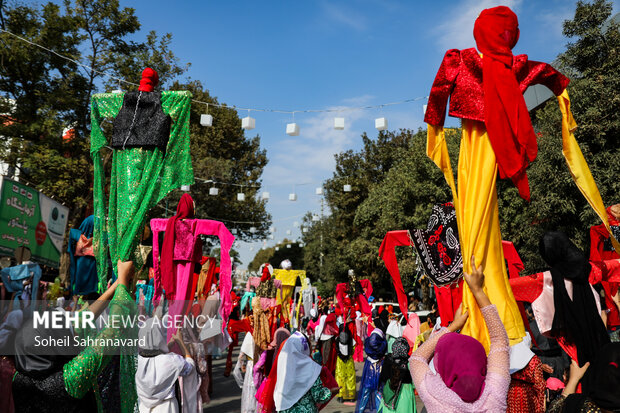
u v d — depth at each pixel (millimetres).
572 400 2326
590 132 11266
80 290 4000
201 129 33312
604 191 11148
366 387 6816
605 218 3445
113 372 2887
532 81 3371
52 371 2494
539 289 3502
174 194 25891
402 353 5852
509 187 16125
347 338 9797
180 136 3842
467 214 3180
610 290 3891
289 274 12367
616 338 3852
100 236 3639
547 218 12367
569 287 3215
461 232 3209
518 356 3014
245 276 51938
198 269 5688
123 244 3479
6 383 2623
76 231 4105
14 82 19219
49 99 18609
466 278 2373
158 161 3705
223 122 33188
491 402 2008
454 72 3303
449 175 3451
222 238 5418
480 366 2109
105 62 19797
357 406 6930
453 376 2111
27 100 19203
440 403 2062
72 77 19109
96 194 3744
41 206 7922
